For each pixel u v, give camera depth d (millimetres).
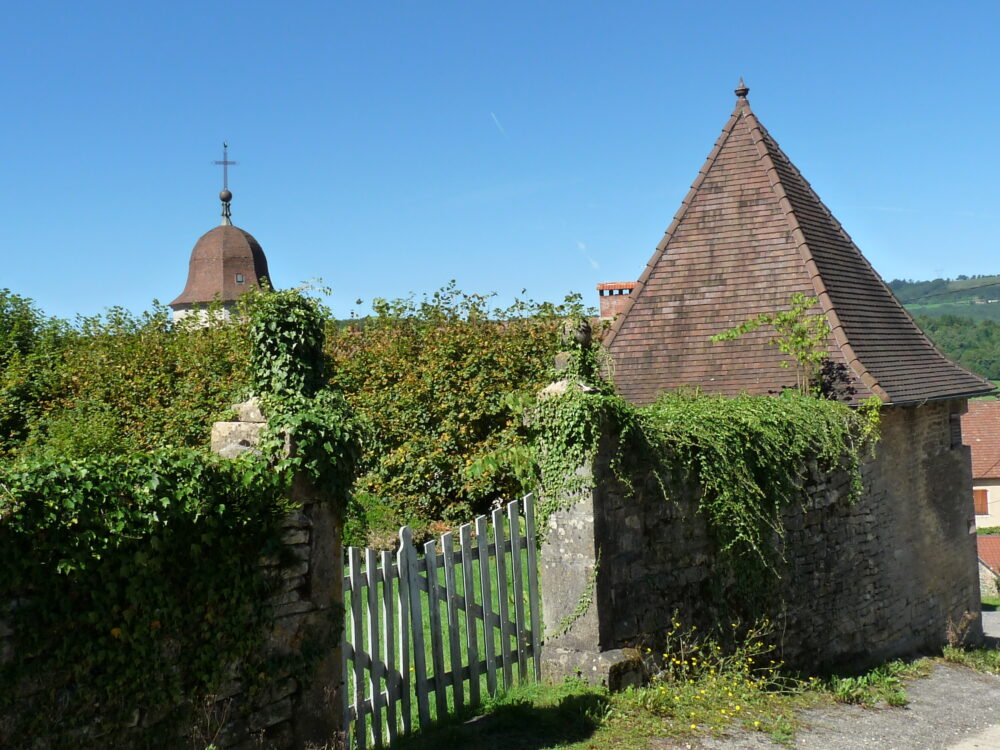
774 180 15195
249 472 5828
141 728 5285
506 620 8094
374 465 16203
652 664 8797
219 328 19344
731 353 14273
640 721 7672
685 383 14250
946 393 14406
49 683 4848
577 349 8922
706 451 9609
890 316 15414
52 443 13797
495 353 17000
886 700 10289
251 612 5883
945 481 15367
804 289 14281
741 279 14789
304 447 6164
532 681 8344
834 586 11930
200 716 5574
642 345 14922
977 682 12211
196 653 5562
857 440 12547
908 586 13930
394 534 13773
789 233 14734
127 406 17219
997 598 29531
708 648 9562
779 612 10734
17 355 19156
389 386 17062
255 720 5910
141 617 5238
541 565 8664
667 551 9211
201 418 16312
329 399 6605
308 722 6230
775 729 8195
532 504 8641
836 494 12070
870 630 12789
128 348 18984
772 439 10562
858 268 15680
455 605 7551
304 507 6285
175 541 5410
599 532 8414
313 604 6301
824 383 13383
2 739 4652
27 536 4715
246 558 5848
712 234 15305
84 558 4938
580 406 8422
